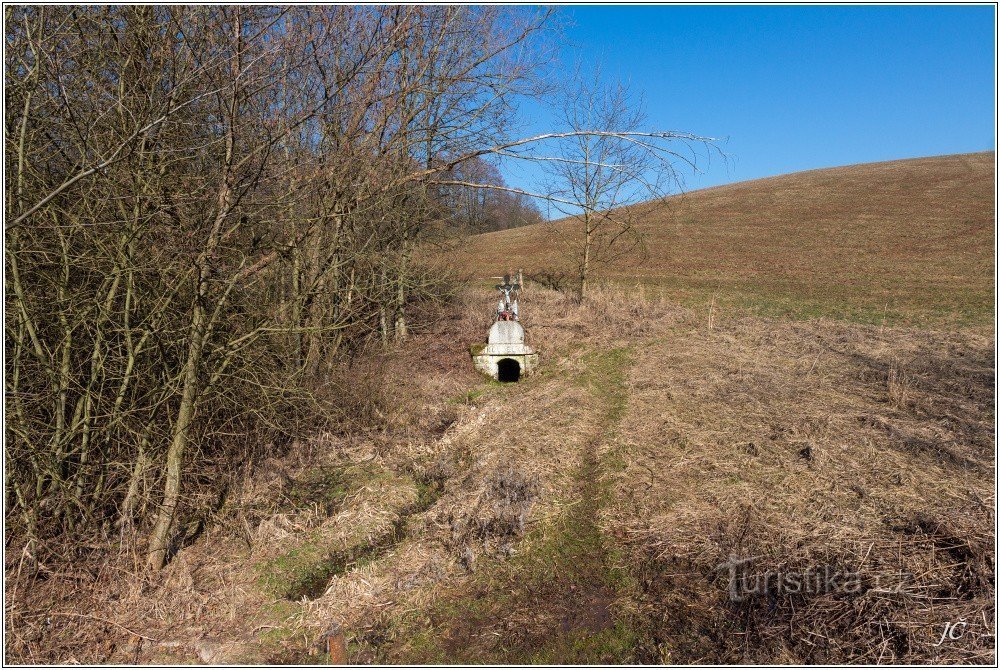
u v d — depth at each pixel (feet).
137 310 17.72
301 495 22.84
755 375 36.45
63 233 17.22
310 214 19.94
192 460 19.90
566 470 23.94
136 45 16.66
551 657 14.34
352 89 20.79
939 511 19.13
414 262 43.34
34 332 16.11
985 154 179.73
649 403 31.78
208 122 18.33
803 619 14.85
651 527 19.38
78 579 17.19
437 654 14.58
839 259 95.81
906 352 42.24
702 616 15.43
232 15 16.67
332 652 14.56
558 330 50.24
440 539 19.26
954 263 88.22
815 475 22.20
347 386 30.12
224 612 16.31
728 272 90.17
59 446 16.89
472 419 31.42
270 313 20.44
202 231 17.63
